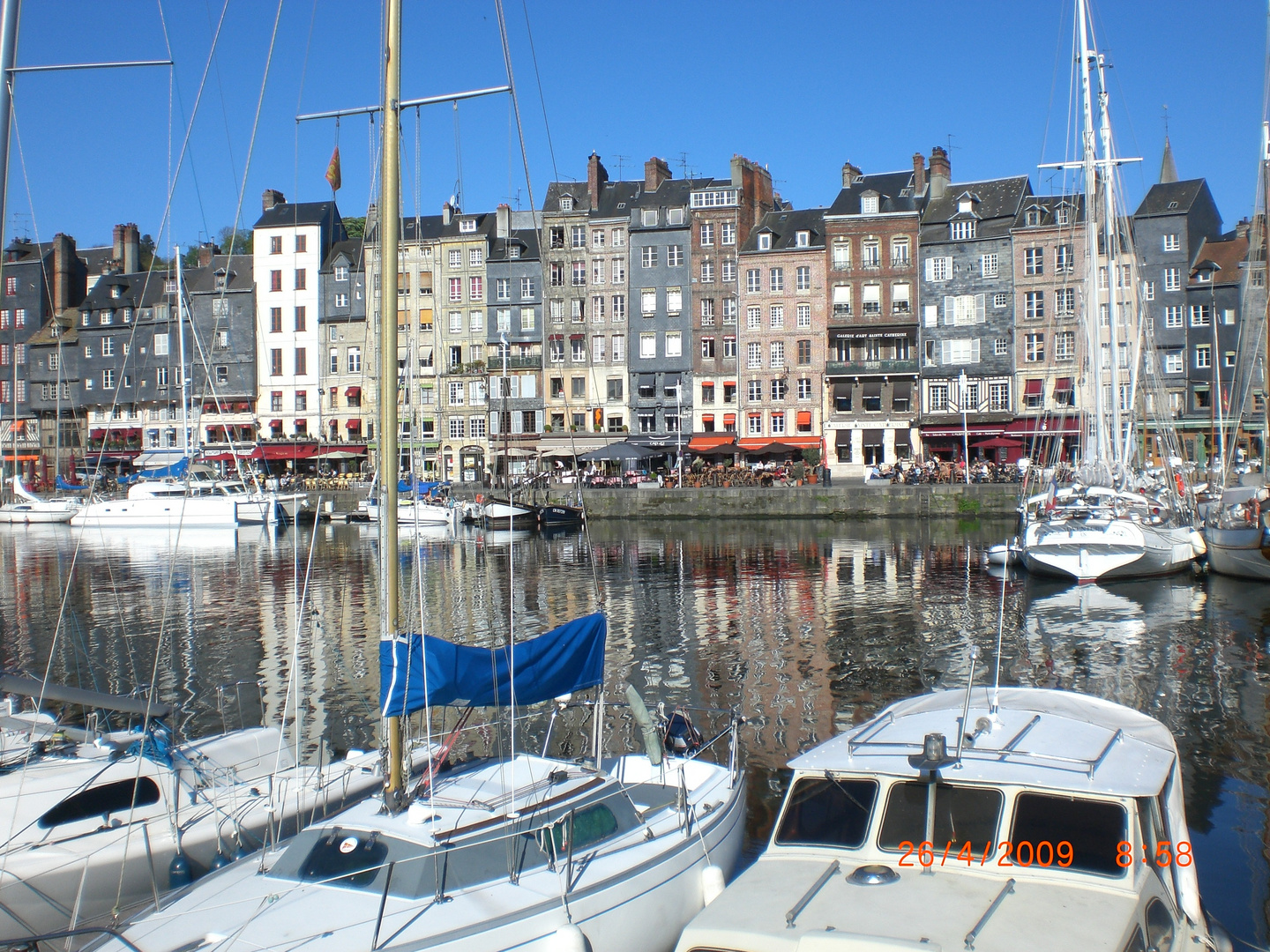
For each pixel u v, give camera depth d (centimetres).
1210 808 1270
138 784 1036
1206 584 3069
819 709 1786
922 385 7000
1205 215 6712
